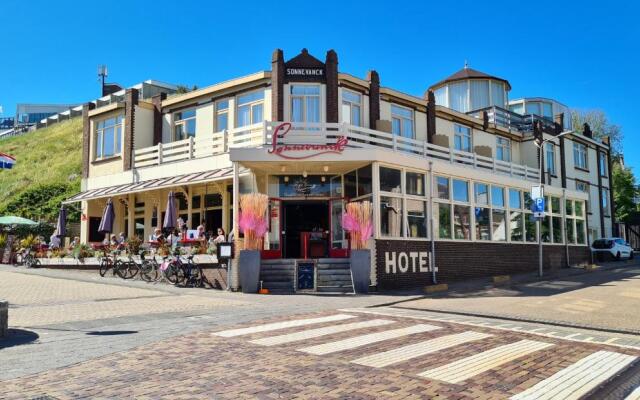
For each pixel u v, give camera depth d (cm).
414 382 625
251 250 1697
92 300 1438
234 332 922
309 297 1556
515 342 873
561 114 3778
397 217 1922
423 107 2702
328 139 1986
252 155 1859
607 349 847
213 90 2453
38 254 2769
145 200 2689
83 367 678
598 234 4062
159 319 1084
